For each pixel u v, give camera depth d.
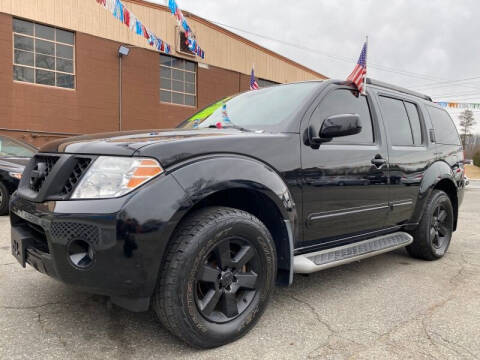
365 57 3.16
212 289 2.11
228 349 2.13
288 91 3.07
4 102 12.55
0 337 2.18
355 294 3.03
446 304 2.84
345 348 2.16
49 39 13.42
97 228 1.81
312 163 2.61
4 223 5.32
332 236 2.86
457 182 4.44
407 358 2.06
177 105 17.14
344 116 2.52
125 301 1.93
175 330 1.99
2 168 5.87
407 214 3.65
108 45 14.69
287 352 2.11
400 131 3.63
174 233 2.02
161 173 1.92
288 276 2.48
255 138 2.35
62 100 13.75
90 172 1.93
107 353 2.04
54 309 2.56
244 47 19.73
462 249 4.68
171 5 8.04
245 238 2.20
